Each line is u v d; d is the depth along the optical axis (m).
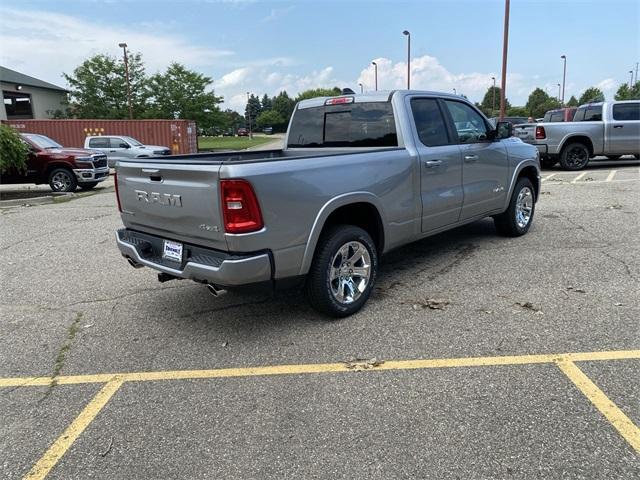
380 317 4.25
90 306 4.80
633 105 13.87
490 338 3.77
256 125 111.00
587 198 9.52
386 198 4.48
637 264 5.37
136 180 4.14
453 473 2.40
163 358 3.69
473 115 5.80
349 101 5.20
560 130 14.08
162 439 2.74
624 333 3.77
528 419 2.79
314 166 3.84
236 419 2.90
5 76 39.12
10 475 2.51
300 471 2.46
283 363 3.53
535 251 6.04
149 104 40.78
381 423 2.80
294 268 3.77
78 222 9.30
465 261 5.74
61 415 3.01
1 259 6.64
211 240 3.60
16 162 13.35
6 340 4.08
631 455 2.48
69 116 42.50
